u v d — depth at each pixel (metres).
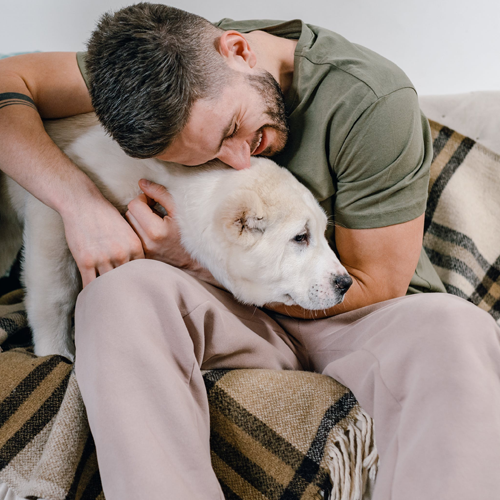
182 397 1.08
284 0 2.30
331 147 1.61
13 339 1.82
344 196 1.66
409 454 0.99
